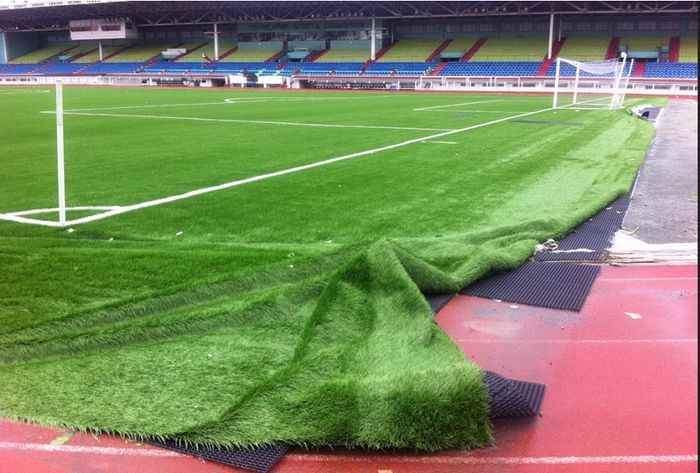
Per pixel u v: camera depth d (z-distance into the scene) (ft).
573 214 23.77
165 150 43.04
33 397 10.58
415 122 65.92
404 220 23.27
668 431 9.86
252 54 197.36
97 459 9.08
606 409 10.53
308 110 84.84
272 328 13.26
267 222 23.00
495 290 16.34
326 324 12.91
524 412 10.15
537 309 15.11
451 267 17.29
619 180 31.94
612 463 9.07
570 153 42.16
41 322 13.50
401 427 9.27
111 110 83.35
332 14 185.78
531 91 150.51
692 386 11.32
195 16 200.34
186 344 12.49
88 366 11.59
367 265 14.99
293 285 14.94
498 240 19.94
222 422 9.54
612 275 17.69
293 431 9.36
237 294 15.38
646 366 12.12
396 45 185.26
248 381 11.00
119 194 28.02
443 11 170.40
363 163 37.06
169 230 21.91
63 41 234.58
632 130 57.31
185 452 9.18
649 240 21.12
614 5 150.41
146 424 9.71
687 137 53.93
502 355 12.63
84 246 19.71
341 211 24.73
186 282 16.11
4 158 39.19
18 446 9.37
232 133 54.54
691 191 30.09
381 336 12.23
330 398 9.74
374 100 112.47
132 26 207.82
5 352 12.18
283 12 187.83
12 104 95.20
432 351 11.57
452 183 30.89
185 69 193.16
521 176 33.04
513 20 174.91
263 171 34.04
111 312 13.93
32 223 22.79
